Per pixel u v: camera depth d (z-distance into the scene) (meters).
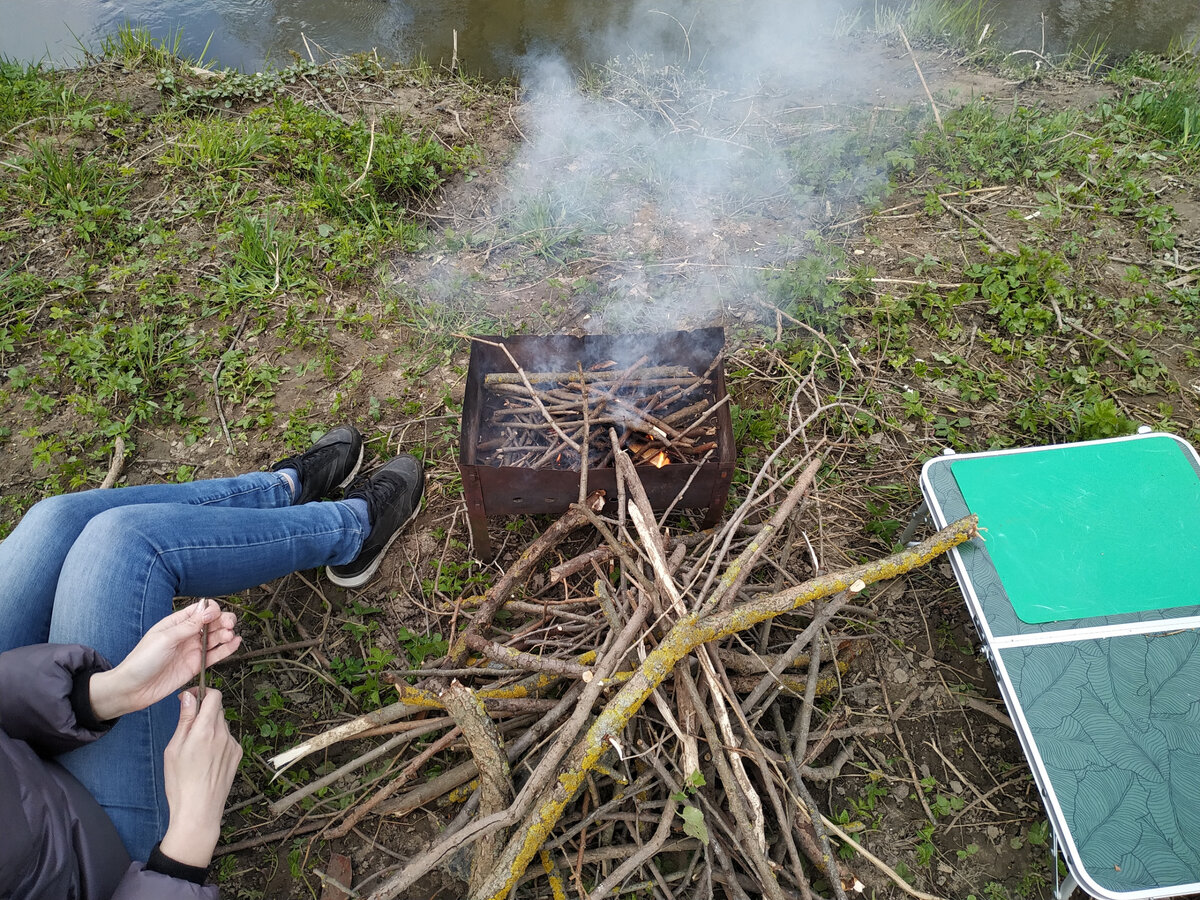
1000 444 3.40
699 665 2.37
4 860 1.48
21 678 1.67
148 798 1.87
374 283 4.14
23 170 4.52
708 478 2.73
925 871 2.39
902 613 2.92
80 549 2.06
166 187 4.54
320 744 2.31
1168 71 5.61
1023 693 2.22
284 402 3.63
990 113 5.09
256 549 2.44
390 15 6.66
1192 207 4.45
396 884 1.98
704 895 2.15
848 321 3.94
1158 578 2.42
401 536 3.17
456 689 2.09
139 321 3.87
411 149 4.75
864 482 3.32
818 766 2.56
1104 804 2.04
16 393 3.60
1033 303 3.94
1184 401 3.57
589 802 2.34
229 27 6.46
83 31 6.32
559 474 2.68
